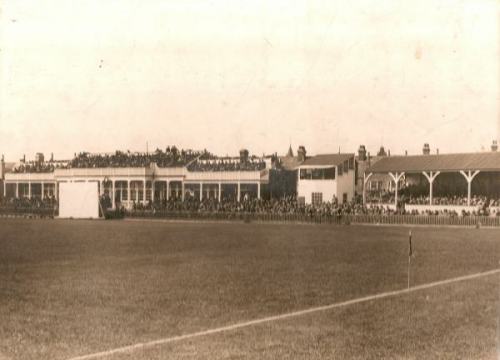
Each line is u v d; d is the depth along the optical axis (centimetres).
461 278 1873
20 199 7012
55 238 3522
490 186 5975
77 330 1190
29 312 1367
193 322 1265
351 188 6650
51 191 7431
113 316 1325
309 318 1302
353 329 1209
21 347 1083
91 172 7400
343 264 2244
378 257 2466
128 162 7350
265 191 7062
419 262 2283
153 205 6725
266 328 1214
